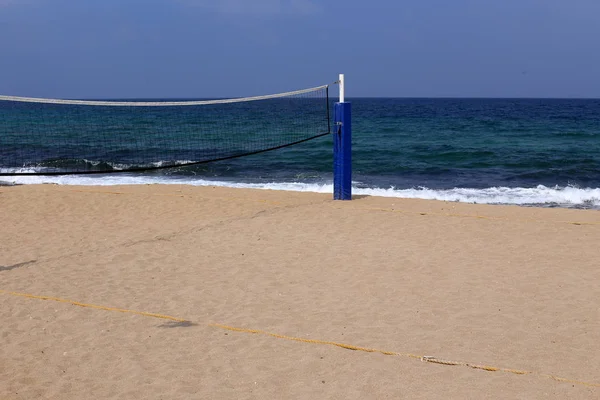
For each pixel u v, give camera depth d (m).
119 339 5.21
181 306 5.95
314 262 7.30
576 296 6.03
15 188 13.17
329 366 4.64
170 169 18.98
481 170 18.48
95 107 61.00
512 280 6.54
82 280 6.79
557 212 10.16
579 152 22.66
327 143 25.62
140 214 10.31
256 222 9.46
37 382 4.48
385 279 6.62
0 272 7.12
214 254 7.74
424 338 5.09
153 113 48.62
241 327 5.41
